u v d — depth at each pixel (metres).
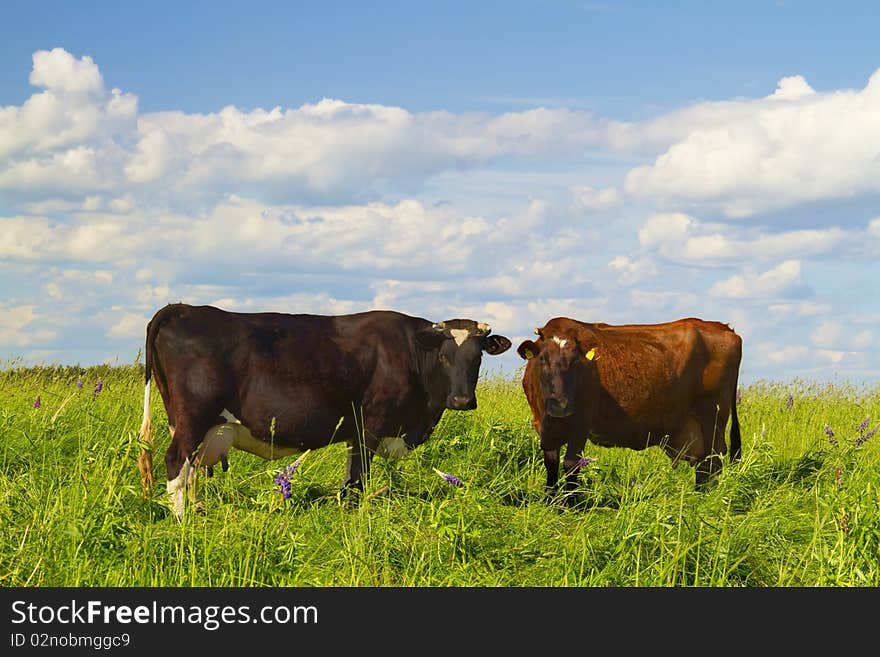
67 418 10.40
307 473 9.30
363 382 9.09
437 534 6.24
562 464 9.43
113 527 5.97
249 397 8.62
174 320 8.53
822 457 10.34
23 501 6.93
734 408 10.85
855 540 6.14
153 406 11.23
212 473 8.59
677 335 10.43
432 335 9.38
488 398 14.06
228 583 5.67
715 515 7.23
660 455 10.88
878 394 16.45
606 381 9.77
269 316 9.04
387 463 9.58
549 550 6.41
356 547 6.11
